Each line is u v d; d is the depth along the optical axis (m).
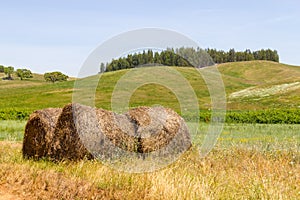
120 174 7.12
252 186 6.38
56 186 6.38
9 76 108.00
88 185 6.47
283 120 26.14
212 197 5.92
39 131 9.37
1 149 9.95
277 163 8.52
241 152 9.93
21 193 6.20
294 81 55.91
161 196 5.93
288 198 6.02
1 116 28.06
